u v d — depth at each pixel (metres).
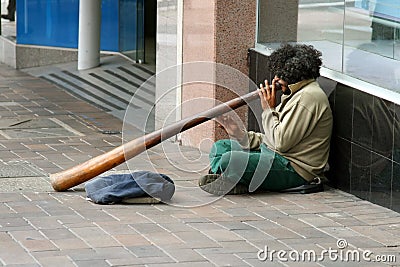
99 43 17.59
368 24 9.01
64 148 11.22
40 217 7.89
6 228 7.52
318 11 9.89
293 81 8.98
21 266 6.52
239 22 10.71
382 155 8.38
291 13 10.34
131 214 8.08
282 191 9.02
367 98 8.55
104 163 8.90
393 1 8.66
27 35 19.11
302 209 8.38
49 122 13.04
